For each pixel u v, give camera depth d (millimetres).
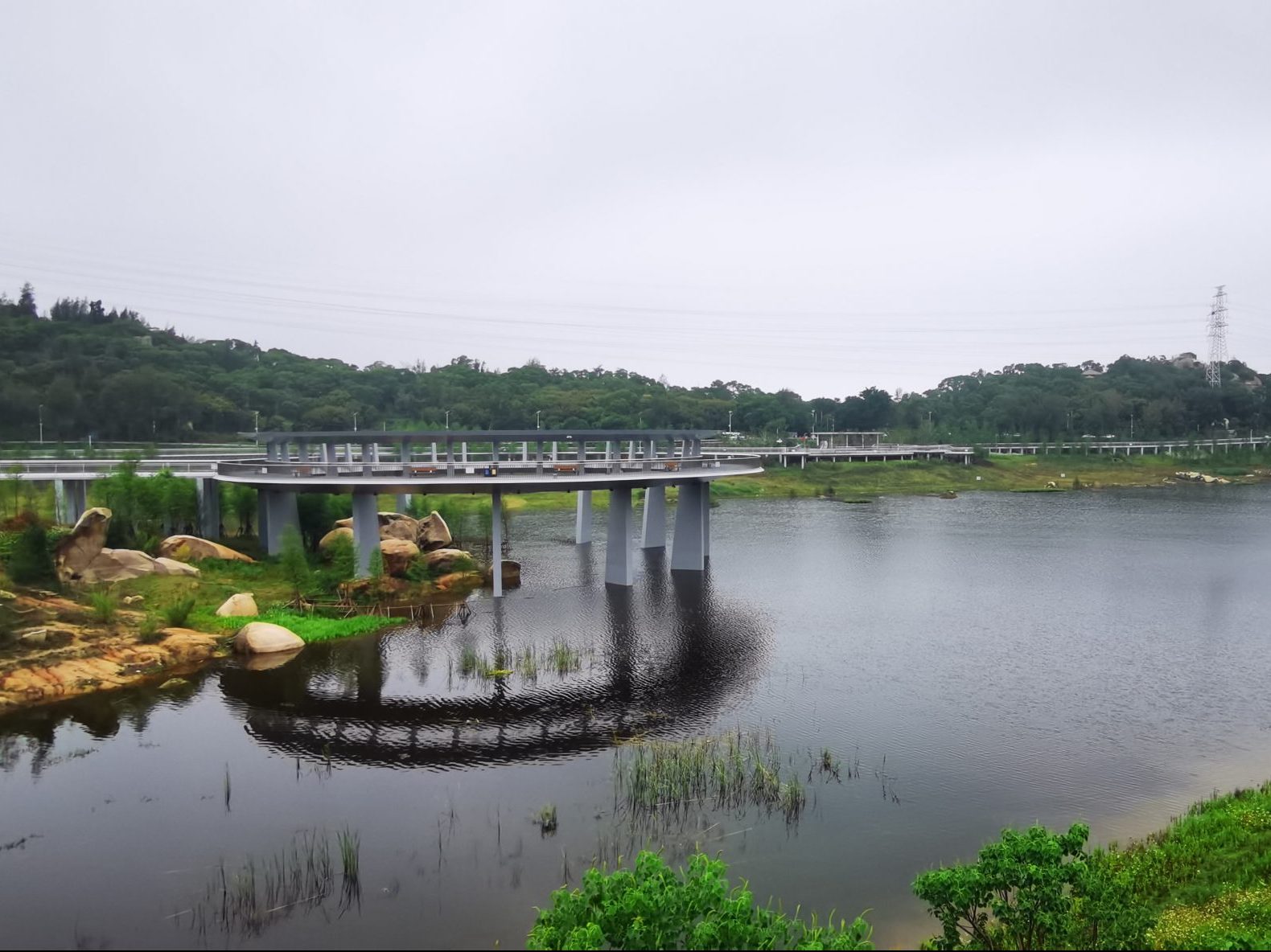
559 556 70062
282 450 58625
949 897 16891
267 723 32344
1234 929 17891
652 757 28984
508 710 33875
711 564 67688
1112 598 55219
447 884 21688
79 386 119875
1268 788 26484
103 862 22844
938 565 67375
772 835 24156
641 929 15109
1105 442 171125
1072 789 27281
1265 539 81188
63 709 33344
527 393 164500
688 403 174750
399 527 61094
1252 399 198000
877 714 33812
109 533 51438
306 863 22719
